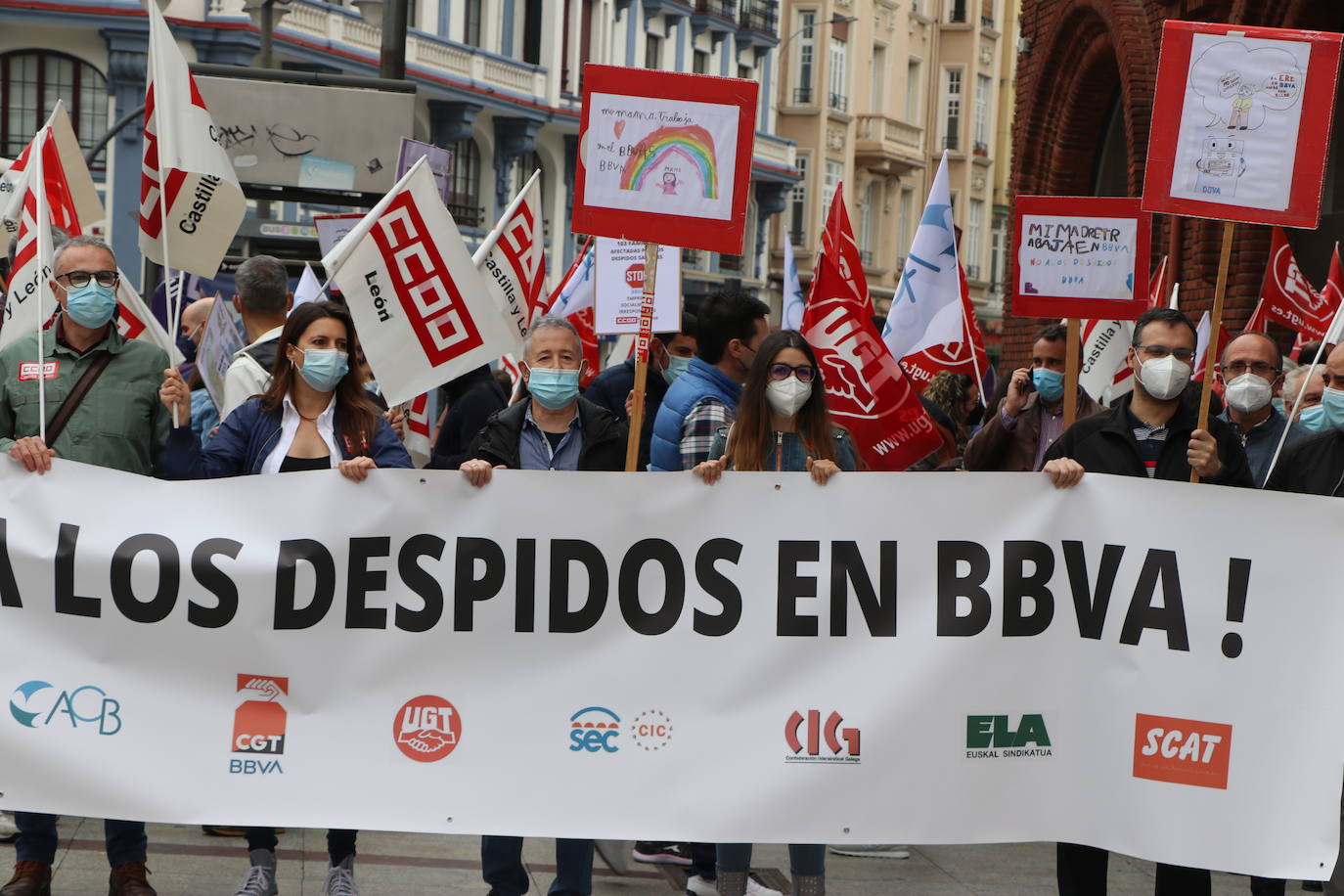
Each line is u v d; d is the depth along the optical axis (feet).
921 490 16.89
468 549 16.97
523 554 16.97
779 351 17.61
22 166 26.09
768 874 21.56
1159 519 16.65
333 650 16.92
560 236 135.85
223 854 21.66
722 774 16.81
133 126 101.45
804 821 16.78
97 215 27.63
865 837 16.78
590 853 17.87
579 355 18.56
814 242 165.48
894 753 16.79
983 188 190.39
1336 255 33.14
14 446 17.06
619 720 16.88
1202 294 46.91
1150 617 16.61
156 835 22.53
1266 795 16.33
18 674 16.83
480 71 123.13
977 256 190.70
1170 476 17.61
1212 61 16.70
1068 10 56.03
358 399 18.51
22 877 18.07
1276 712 16.38
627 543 16.96
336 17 109.70
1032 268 22.47
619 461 18.85
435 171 30.53
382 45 40.93
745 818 16.76
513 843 17.60
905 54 179.11
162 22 22.99
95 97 102.01
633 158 17.52
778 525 16.96
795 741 16.81
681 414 19.44
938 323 27.86
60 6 99.71
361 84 40.27
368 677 16.92
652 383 25.03
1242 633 16.44
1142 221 22.04
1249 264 45.21
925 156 183.21
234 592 16.93
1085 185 59.11
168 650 16.92
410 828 16.78
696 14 150.00
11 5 99.30
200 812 16.78
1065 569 16.84
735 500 16.96
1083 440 18.06
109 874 20.29
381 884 20.61
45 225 18.26
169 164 22.74
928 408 26.37
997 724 16.81
